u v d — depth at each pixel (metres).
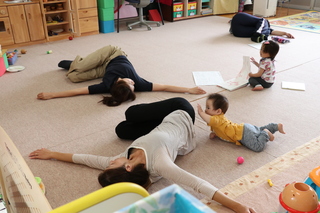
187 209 0.53
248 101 2.49
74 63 2.94
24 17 4.06
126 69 2.62
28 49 3.99
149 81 2.91
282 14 5.82
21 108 2.44
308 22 5.11
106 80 2.60
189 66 3.28
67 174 1.71
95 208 0.71
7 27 3.97
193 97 2.58
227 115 2.28
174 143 1.66
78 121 2.24
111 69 2.63
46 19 4.46
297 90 2.69
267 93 2.64
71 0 4.31
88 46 4.08
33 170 1.74
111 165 1.47
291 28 4.75
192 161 1.80
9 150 0.98
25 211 1.04
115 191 0.72
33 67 3.33
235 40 4.23
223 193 1.49
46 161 1.82
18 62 3.49
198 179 1.44
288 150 1.88
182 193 0.54
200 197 1.51
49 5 4.40
